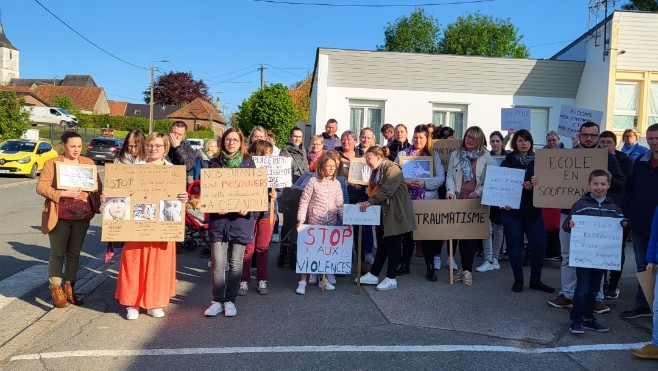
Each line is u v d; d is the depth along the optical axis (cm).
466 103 1778
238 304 611
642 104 1628
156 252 552
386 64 1727
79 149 576
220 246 571
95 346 485
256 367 444
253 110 3625
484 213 696
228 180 564
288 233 754
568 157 623
